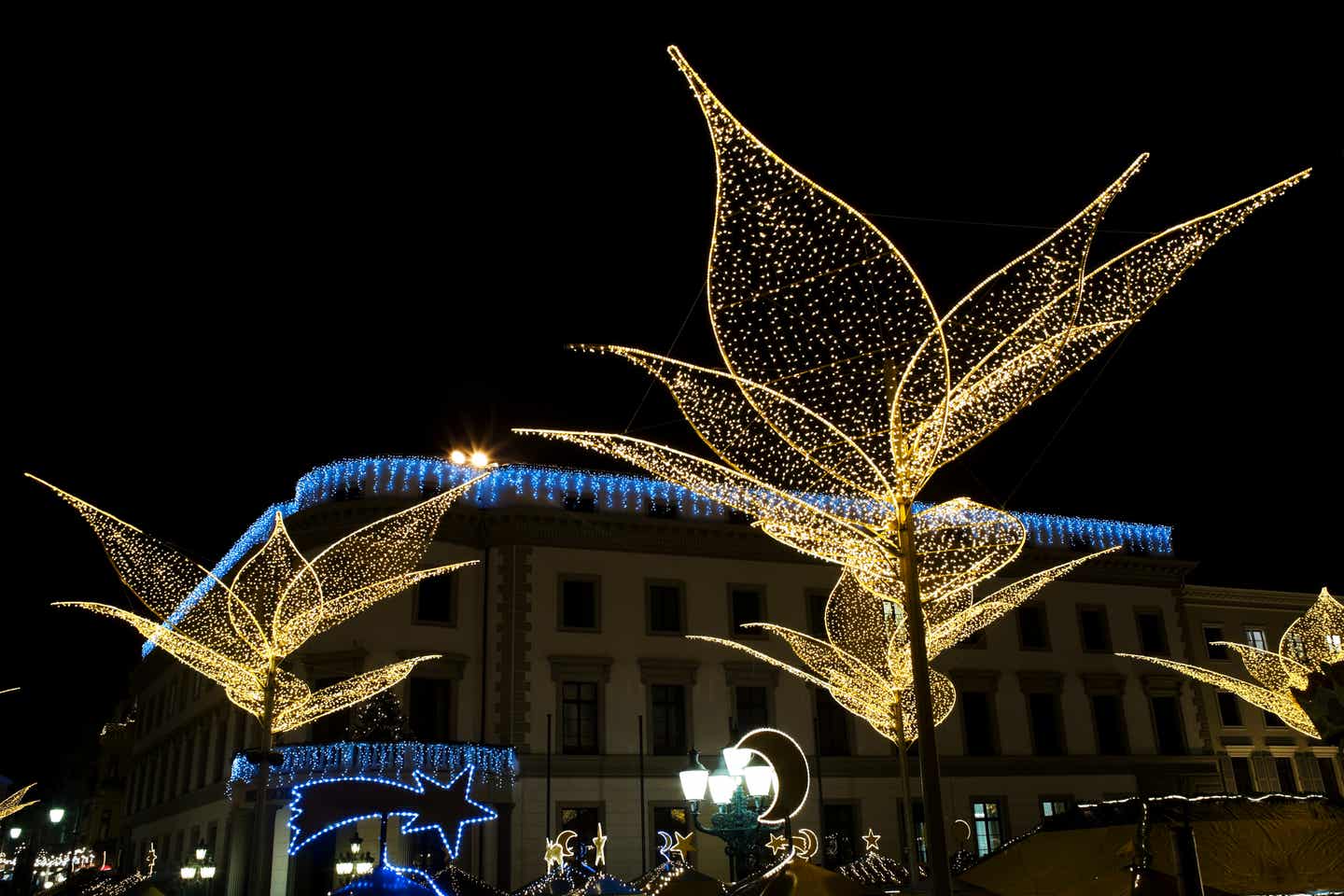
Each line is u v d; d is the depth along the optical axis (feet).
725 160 25.95
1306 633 61.67
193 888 105.81
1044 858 25.54
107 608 53.98
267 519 119.65
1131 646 138.62
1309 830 24.52
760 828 40.55
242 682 57.52
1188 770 134.51
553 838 104.78
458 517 113.91
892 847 116.78
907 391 29.86
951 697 114.32
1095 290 27.73
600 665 113.09
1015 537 49.80
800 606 123.95
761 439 34.94
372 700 99.25
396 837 98.22
